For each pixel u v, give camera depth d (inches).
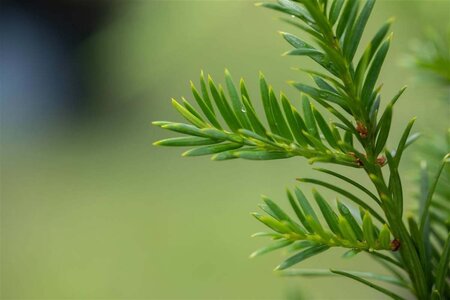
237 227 135.3
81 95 168.9
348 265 97.3
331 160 17.4
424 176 18.9
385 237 17.2
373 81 17.2
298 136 17.4
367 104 17.2
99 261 141.3
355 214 18.5
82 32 155.8
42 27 165.3
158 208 148.8
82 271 139.9
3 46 169.9
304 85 17.3
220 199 141.7
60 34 163.6
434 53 21.2
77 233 150.2
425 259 17.6
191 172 152.3
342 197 65.7
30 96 173.2
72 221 153.6
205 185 145.4
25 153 171.3
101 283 135.6
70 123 171.2
